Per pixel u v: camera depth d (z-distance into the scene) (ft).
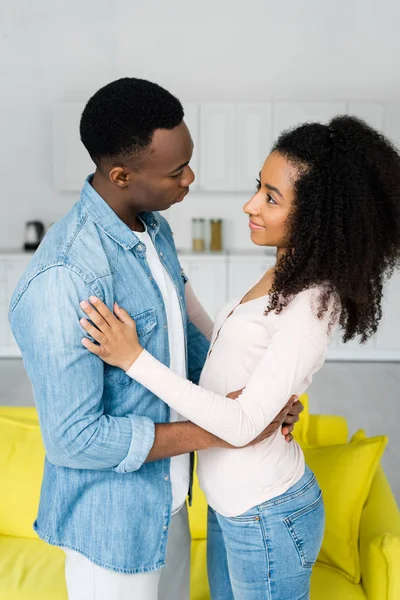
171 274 5.61
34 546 7.56
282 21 21.29
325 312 4.88
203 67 21.54
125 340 4.71
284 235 4.97
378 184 4.85
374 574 6.27
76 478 5.07
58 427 4.66
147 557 5.23
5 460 7.83
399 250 5.09
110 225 4.94
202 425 4.75
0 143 22.07
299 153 4.79
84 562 5.20
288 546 5.15
